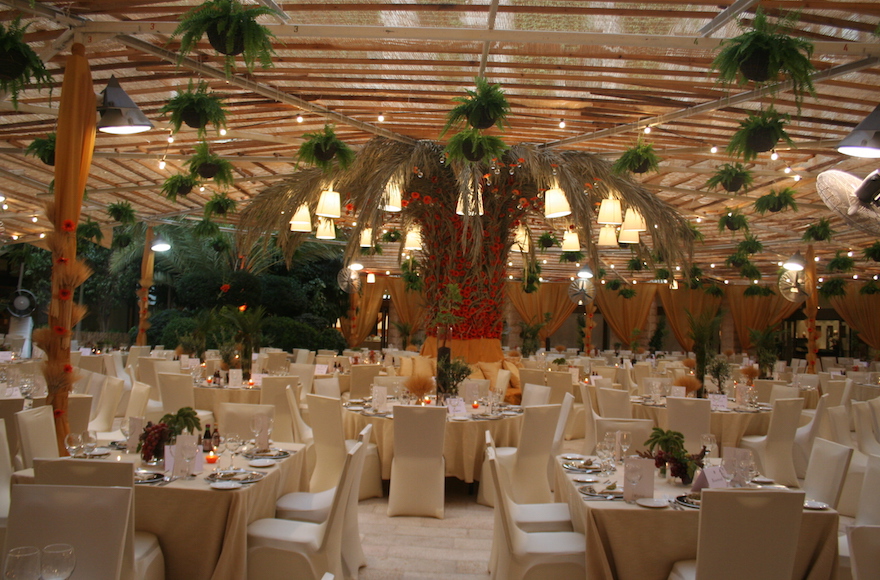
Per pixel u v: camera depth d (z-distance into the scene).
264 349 14.89
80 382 7.87
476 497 6.38
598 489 3.77
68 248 5.48
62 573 2.14
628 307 26.12
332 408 5.61
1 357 10.65
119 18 5.87
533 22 5.68
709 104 7.18
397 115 8.44
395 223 15.72
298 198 9.99
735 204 12.65
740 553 2.89
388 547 4.94
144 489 3.50
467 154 6.03
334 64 6.70
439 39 5.59
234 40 4.31
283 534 3.67
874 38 5.58
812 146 8.29
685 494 3.62
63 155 5.48
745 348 25.62
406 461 5.72
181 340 11.27
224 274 19.03
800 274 14.80
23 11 5.47
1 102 7.59
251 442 4.72
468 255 9.80
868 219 5.00
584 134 9.07
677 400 6.67
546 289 26.61
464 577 4.39
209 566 3.45
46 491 2.72
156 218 15.41
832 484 4.11
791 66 4.23
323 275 22.45
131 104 5.84
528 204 10.02
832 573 3.28
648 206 9.45
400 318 25.27
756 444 7.09
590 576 3.30
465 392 7.50
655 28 5.63
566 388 9.62
